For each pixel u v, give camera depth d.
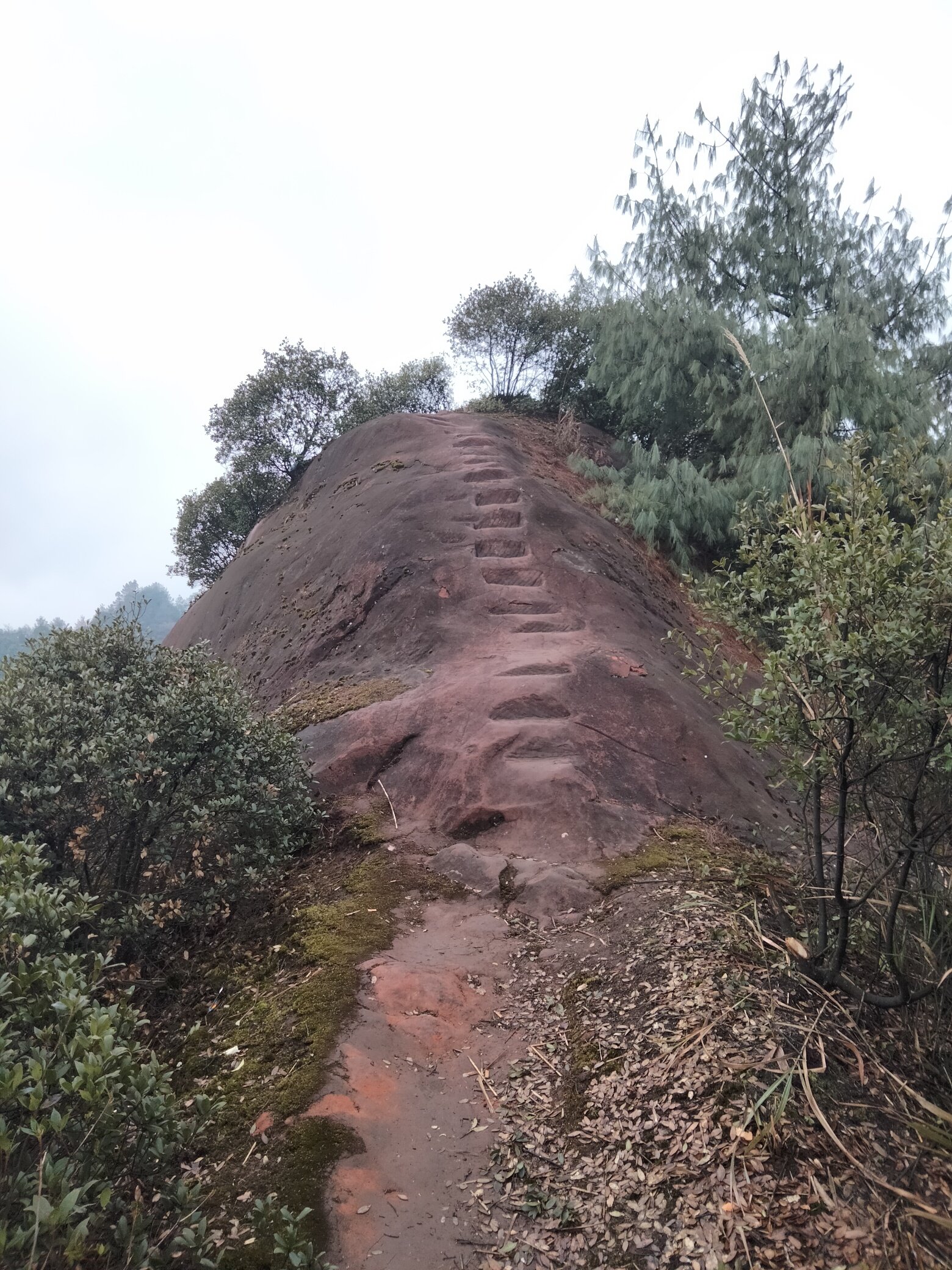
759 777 6.16
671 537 10.88
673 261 12.43
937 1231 2.13
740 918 3.65
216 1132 2.86
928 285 11.64
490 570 8.55
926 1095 2.57
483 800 5.32
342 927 4.14
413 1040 3.30
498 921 4.22
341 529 10.77
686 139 12.26
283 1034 3.34
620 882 4.43
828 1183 2.29
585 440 13.69
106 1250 2.02
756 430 10.48
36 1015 2.41
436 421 12.89
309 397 16.75
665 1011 3.12
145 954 4.29
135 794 4.28
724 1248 2.18
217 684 5.27
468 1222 2.47
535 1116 2.88
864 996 2.87
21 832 4.21
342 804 5.64
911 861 2.77
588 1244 2.33
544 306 15.27
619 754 5.81
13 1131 2.07
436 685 6.71
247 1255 2.31
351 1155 2.67
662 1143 2.57
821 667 2.70
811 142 12.02
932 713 2.63
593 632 7.67
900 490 3.39
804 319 10.62
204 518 18.11
